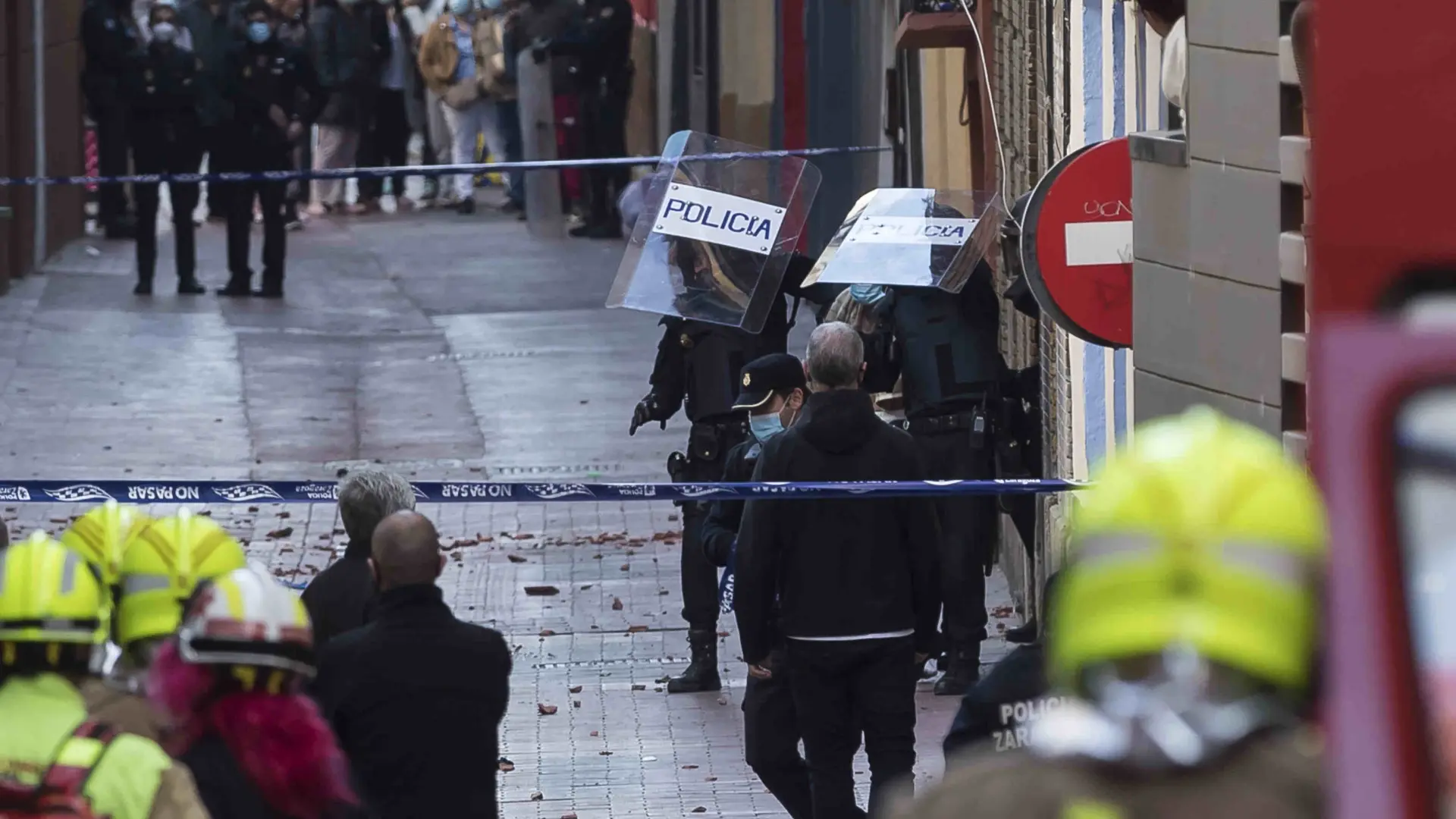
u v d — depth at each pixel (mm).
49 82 80375
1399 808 6926
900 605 23844
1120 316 27125
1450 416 7523
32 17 77000
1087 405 34531
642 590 40750
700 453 33000
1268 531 6922
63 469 49844
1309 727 7078
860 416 24266
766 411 28609
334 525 46188
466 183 96312
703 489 23953
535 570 42438
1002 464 32094
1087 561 7062
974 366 31844
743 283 32688
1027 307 32188
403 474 50156
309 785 14477
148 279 73438
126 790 12781
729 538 28359
